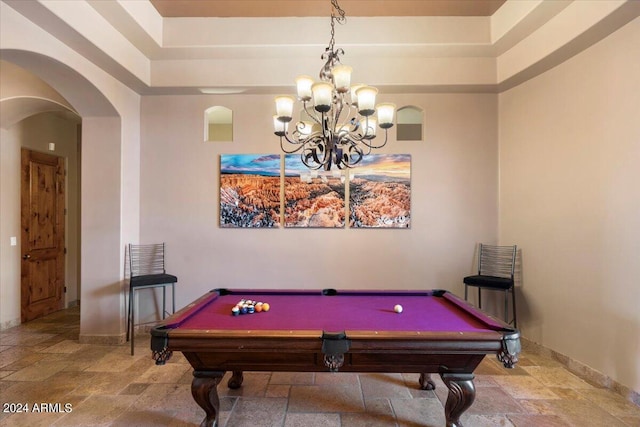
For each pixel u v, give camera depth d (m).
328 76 2.53
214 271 3.98
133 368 3.04
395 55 3.66
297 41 3.48
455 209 3.94
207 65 3.77
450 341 1.80
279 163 3.98
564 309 3.12
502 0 3.18
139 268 3.89
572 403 2.48
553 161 3.24
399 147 3.95
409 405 2.44
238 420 2.25
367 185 3.94
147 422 2.25
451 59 3.71
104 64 3.23
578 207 2.99
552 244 3.25
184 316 2.10
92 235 3.69
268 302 2.63
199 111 4.02
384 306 2.52
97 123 3.70
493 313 3.83
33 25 2.56
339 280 3.95
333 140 2.36
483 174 3.93
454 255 3.92
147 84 3.73
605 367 2.74
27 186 4.44
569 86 3.08
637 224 2.52
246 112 4.01
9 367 3.07
